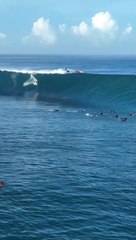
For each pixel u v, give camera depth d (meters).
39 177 32.09
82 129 52.16
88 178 31.88
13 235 21.92
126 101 78.06
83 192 28.52
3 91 108.50
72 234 22.14
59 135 48.41
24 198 27.30
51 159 37.56
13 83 108.94
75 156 38.62
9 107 75.94
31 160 37.16
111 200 27.00
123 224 23.39
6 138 46.62
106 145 43.19
